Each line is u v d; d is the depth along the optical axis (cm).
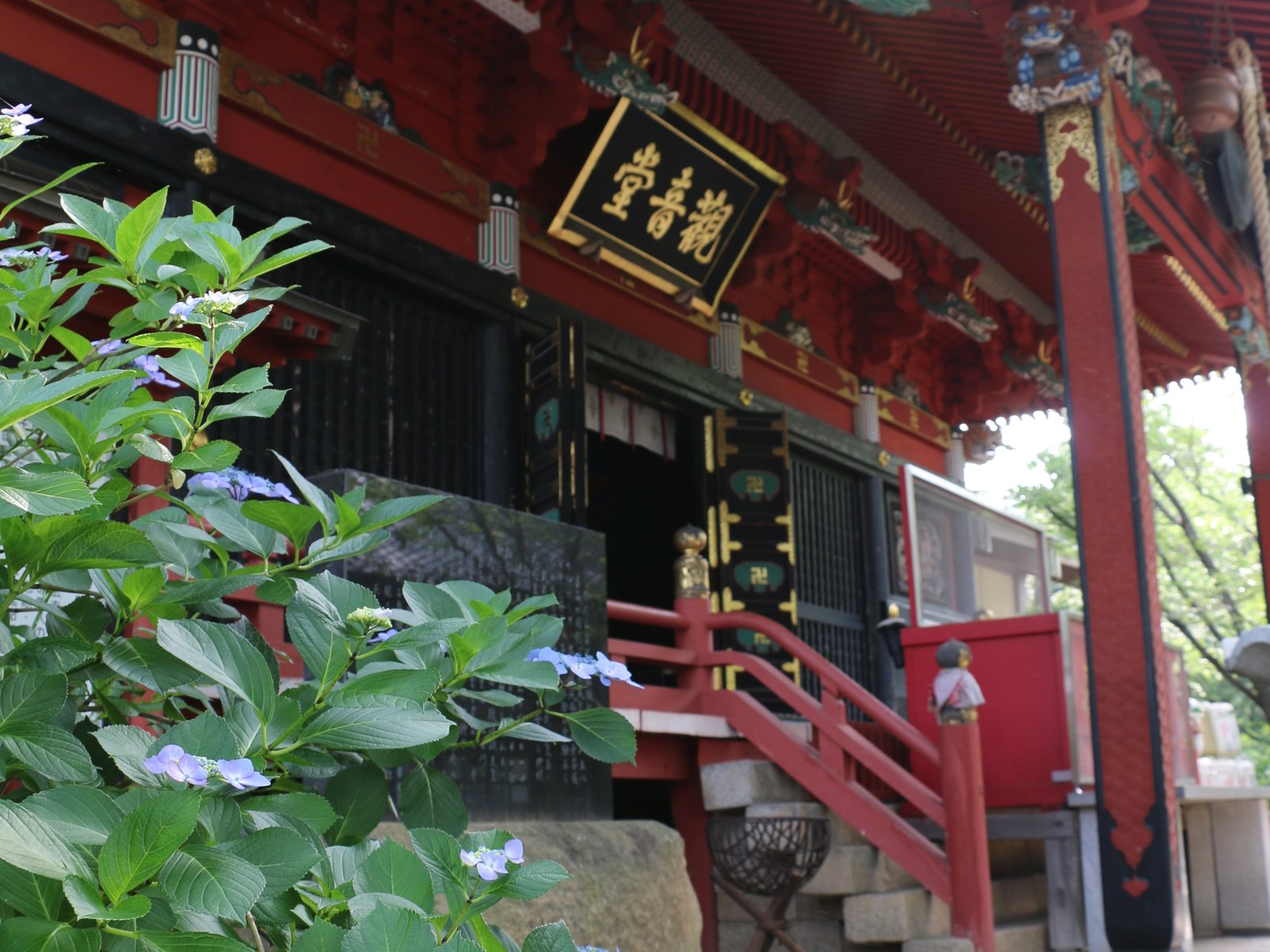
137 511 336
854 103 1139
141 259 182
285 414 794
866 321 1407
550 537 507
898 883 711
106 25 723
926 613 870
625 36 882
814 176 1123
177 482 184
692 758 756
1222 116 901
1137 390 776
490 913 404
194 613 200
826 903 714
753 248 1177
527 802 465
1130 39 852
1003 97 1055
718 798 734
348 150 854
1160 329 1509
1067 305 788
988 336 1409
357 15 877
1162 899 689
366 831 186
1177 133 973
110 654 168
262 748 164
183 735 144
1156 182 938
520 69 941
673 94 916
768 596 1142
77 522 155
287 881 141
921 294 1352
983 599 950
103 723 199
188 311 176
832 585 1325
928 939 655
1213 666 2362
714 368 1177
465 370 930
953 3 827
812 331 1364
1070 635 802
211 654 159
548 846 447
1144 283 1407
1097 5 803
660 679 1205
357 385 843
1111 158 809
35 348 186
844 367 1393
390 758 194
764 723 738
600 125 974
